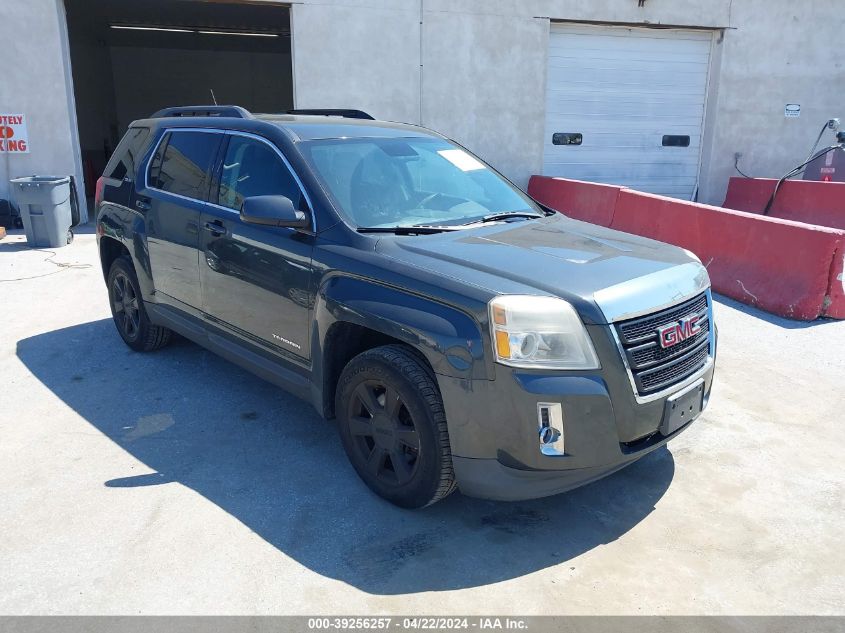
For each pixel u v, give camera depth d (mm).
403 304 3271
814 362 5703
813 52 14039
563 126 13641
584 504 3650
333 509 3539
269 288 4016
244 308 4262
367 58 12172
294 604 2857
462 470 3170
